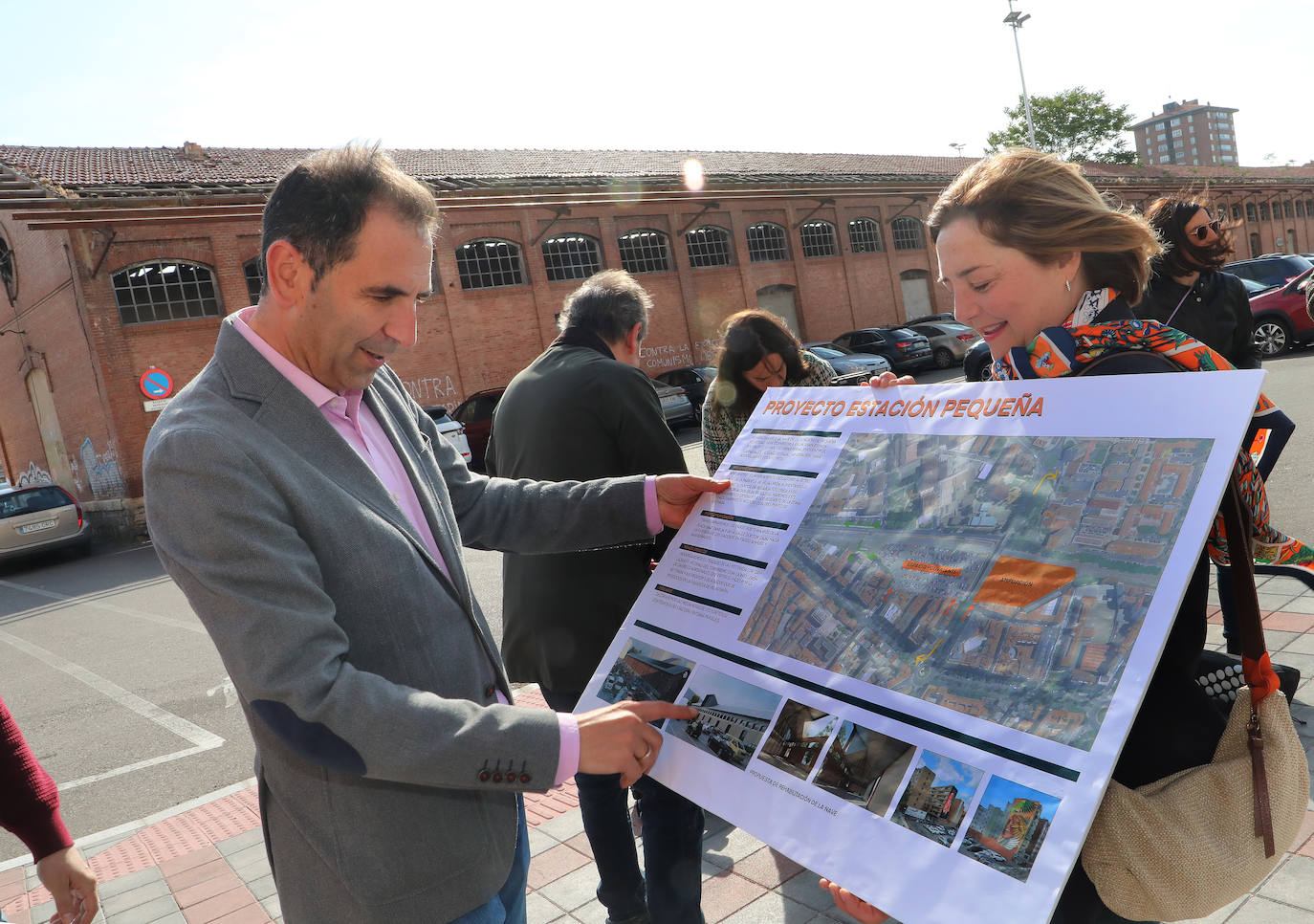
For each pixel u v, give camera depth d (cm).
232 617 111
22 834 156
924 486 120
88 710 590
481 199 1809
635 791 214
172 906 308
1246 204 4222
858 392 141
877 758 101
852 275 2917
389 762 110
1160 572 91
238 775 443
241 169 1912
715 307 2577
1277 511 559
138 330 1634
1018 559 103
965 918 86
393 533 131
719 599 135
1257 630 110
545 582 233
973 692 98
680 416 1873
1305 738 275
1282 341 1340
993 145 4203
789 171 2877
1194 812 105
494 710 118
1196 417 97
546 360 246
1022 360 122
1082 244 115
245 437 121
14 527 1431
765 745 113
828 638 116
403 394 171
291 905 133
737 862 277
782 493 141
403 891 128
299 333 130
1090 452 104
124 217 1397
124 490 1628
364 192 122
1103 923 110
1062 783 86
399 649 129
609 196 2019
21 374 2039
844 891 106
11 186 1362
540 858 303
